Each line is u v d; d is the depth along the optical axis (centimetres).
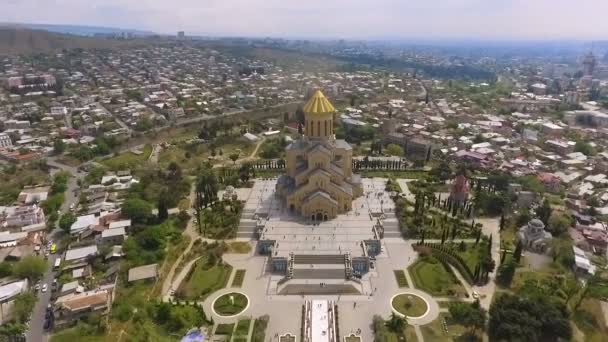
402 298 13700
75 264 15312
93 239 17100
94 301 12762
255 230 17925
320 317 12725
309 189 18562
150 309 12781
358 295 13875
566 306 12438
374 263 15600
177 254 16188
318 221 18050
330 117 19162
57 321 12375
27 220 18388
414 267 15338
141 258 15462
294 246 16038
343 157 19900
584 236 17262
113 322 12294
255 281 14638
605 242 16650
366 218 18375
